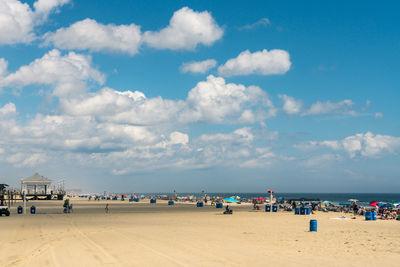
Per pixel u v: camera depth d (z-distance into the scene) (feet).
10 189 329.93
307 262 55.62
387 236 90.48
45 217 167.12
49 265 53.67
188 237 87.97
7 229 108.99
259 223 131.75
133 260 57.16
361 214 182.80
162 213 200.85
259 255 61.72
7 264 54.80
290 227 115.65
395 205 245.24
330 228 112.16
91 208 266.16
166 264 54.03
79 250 67.36
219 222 136.36
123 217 166.71
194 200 454.40
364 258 59.16
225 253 63.77
